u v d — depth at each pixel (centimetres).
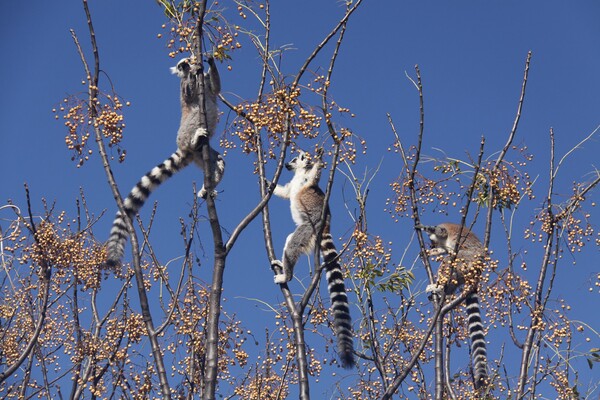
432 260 869
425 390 830
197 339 823
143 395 818
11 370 798
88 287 920
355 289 854
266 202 721
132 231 688
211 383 638
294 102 732
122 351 870
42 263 877
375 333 815
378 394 850
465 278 797
